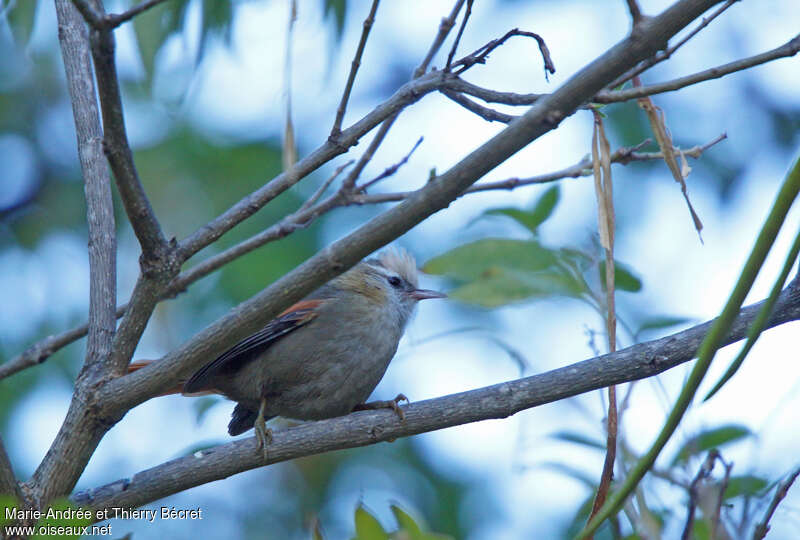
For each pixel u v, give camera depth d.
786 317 7.70
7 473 6.94
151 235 7.50
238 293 15.68
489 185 9.94
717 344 4.56
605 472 7.19
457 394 8.60
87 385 7.71
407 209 6.84
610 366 8.01
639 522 7.50
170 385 7.59
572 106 6.35
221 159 17.48
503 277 9.88
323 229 16.62
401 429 8.55
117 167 7.00
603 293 9.79
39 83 18.89
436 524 16.06
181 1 10.55
